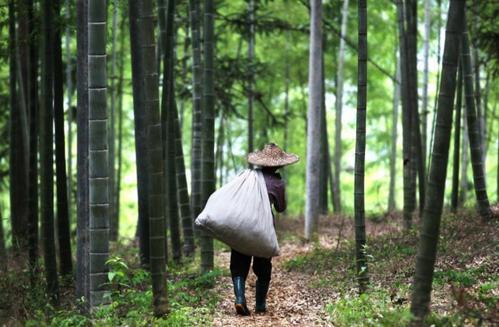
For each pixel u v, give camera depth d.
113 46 12.62
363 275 9.66
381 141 33.09
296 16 24.41
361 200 9.81
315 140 17.72
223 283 11.69
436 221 6.71
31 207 12.13
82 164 9.44
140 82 11.95
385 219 18.70
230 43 28.77
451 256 11.09
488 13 17.23
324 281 11.05
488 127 29.97
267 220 8.87
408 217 15.12
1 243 13.88
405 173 15.30
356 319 7.96
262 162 9.23
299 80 28.27
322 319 8.55
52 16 10.77
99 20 8.61
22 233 15.86
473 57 20.17
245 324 8.51
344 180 37.62
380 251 12.53
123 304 9.22
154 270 8.39
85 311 9.01
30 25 12.80
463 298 7.12
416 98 15.62
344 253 13.41
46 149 10.55
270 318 8.87
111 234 20.69
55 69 11.59
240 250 8.92
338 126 26.45
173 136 14.21
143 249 12.24
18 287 9.94
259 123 28.89
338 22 25.75
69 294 11.08
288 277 12.51
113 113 20.33
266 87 29.66
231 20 21.20
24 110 15.15
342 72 26.28
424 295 6.79
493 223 13.02
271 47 27.75
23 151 16.08
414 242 12.82
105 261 8.77
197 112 15.77
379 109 31.52
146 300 9.00
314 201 17.67
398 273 10.61
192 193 16.19
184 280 11.40
